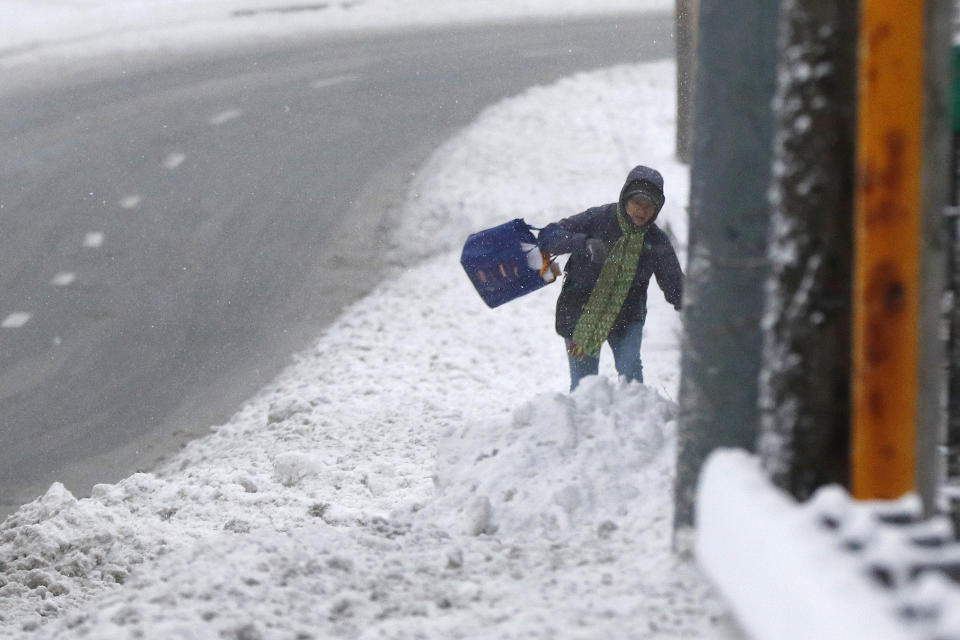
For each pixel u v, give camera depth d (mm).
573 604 16016
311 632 16172
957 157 15492
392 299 51781
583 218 27516
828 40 13141
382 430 35594
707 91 15766
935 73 12094
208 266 56656
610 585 16656
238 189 67375
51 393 43562
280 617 16672
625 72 94188
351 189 67188
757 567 10688
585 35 108500
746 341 15938
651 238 27453
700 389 16359
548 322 47688
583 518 20516
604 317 27406
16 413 41844
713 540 12094
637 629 14883
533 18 117000
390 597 17391
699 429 16422
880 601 9195
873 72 11906
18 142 76750
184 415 41406
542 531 20219
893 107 11883
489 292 27922
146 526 25516
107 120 81250
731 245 15844
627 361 28203
